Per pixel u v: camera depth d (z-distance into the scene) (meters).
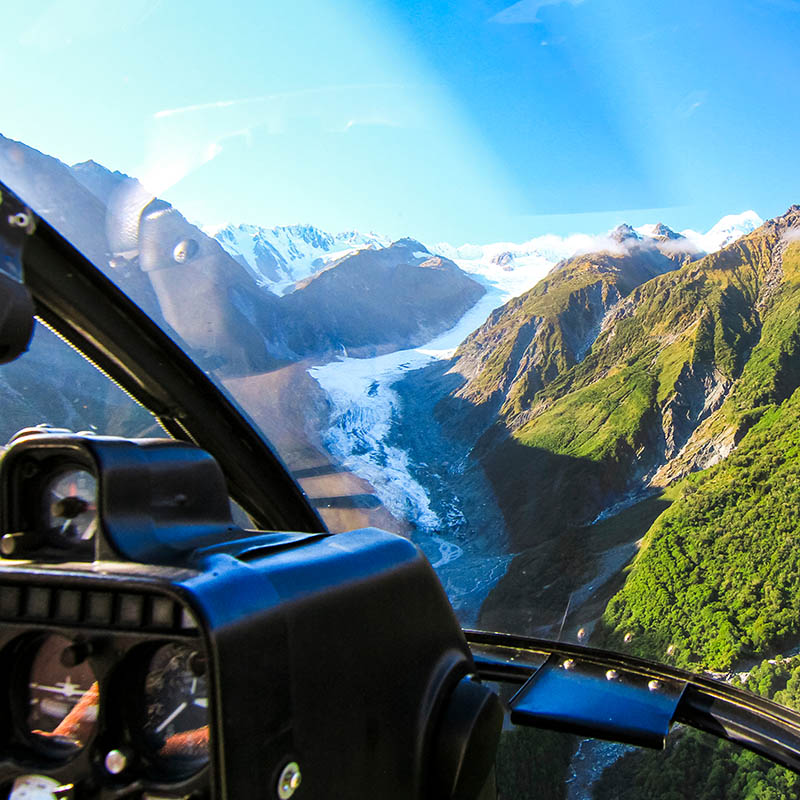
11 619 0.47
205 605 0.43
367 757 0.56
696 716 1.00
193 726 0.47
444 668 0.66
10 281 0.59
